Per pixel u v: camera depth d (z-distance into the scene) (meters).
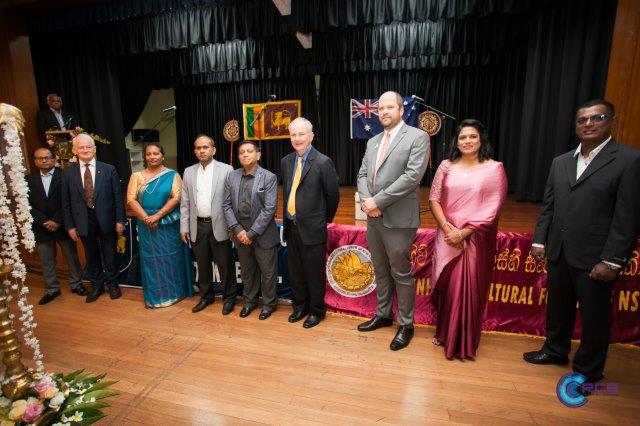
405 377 1.90
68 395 1.30
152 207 2.70
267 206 2.38
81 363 2.08
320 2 4.39
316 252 2.34
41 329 2.50
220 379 1.91
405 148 1.96
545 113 4.56
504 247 2.35
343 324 2.50
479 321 2.06
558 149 4.27
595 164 1.61
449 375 1.91
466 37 5.47
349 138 7.75
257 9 4.68
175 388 1.85
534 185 4.75
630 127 2.48
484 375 1.91
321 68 7.15
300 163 2.30
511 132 5.83
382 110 1.99
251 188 2.41
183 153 9.08
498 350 2.15
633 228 1.51
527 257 2.32
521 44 5.49
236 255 2.92
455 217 1.96
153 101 9.20
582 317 1.72
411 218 2.03
